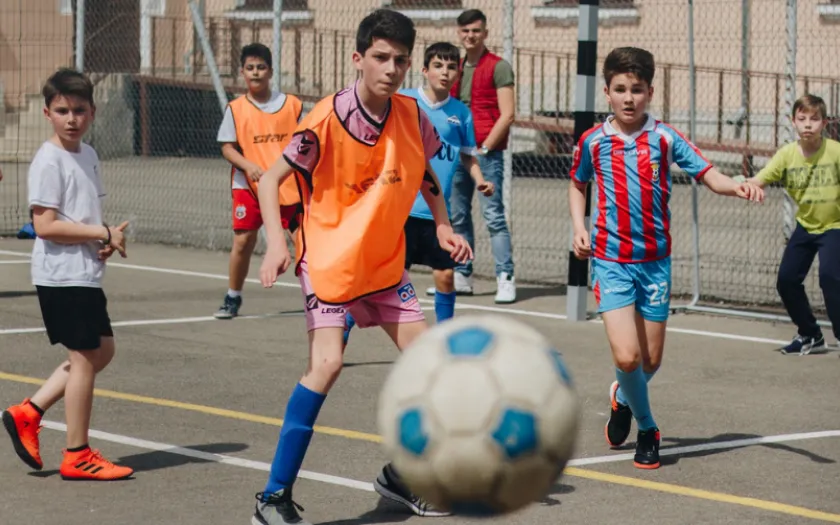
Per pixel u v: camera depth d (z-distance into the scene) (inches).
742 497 278.4
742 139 990.4
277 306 542.0
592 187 500.1
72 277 279.4
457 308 545.3
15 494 272.5
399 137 260.1
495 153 550.0
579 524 256.7
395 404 189.3
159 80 1240.8
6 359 419.5
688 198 1013.2
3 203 914.7
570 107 1194.6
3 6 1130.7
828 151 435.2
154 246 742.5
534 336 195.0
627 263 307.3
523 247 715.4
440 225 277.0
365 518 259.6
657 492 281.6
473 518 191.3
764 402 375.6
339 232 255.8
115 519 255.6
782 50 1044.5
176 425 335.9
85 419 284.5
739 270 639.8
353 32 1201.4
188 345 450.9
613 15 1122.0
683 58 1088.2
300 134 253.0
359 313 268.1
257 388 382.6
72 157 285.1
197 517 257.4
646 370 317.4
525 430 184.1
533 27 1220.5
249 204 492.7
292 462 249.9
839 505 273.4
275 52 662.5
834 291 437.7
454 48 410.6
